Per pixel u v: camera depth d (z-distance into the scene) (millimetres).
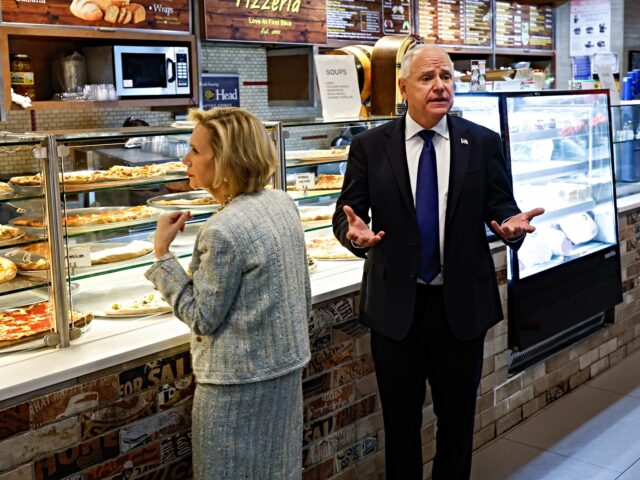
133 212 2680
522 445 3742
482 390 3695
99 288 2834
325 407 2979
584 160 4363
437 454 2955
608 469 3484
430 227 2688
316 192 3363
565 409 4156
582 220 4449
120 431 2309
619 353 4859
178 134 2717
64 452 2182
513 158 3824
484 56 7059
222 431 2127
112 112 4734
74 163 2430
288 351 2180
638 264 4973
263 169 2188
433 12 6281
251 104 5445
